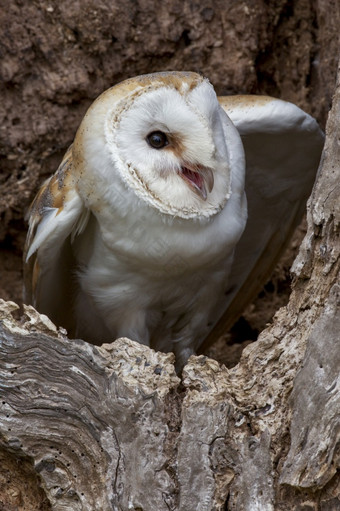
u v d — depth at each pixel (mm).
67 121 9508
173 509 5707
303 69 9461
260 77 9656
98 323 7988
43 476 5867
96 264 7348
